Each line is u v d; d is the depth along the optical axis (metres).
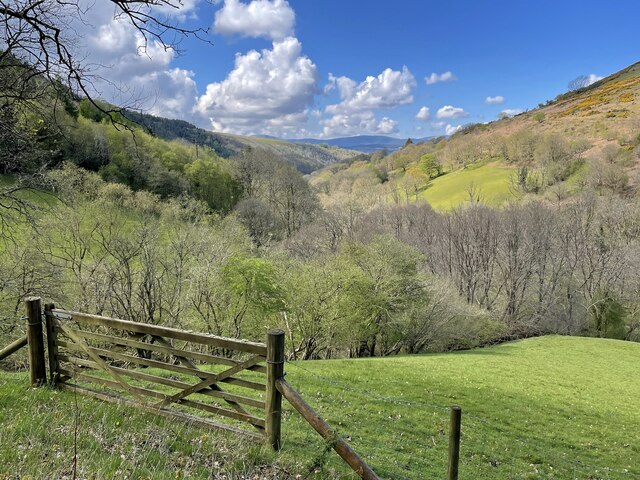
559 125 130.25
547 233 55.72
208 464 6.30
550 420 17.70
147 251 31.55
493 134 148.50
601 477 12.62
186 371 7.50
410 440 12.20
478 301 55.81
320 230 67.94
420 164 132.75
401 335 42.88
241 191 90.81
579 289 55.25
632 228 57.44
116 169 58.69
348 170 172.62
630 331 53.25
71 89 7.79
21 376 10.43
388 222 71.25
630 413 20.36
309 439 8.45
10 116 9.65
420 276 44.31
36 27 6.79
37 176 15.07
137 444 6.57
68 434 6.57
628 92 144.62
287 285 36.16
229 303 34.69
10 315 24.05
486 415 16.92
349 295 37.81
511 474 11.58
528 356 35.47
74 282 28.75
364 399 15.02
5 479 5.12
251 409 11.31
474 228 58.53
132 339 8.05
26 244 24.38
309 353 37.59
